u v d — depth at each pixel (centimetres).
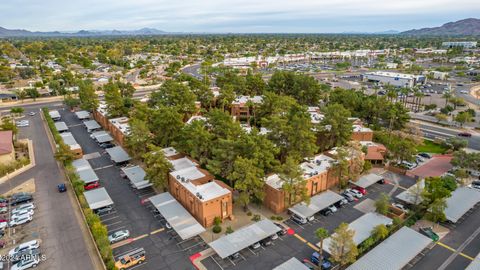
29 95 16788
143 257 5153
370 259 4912
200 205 5922
